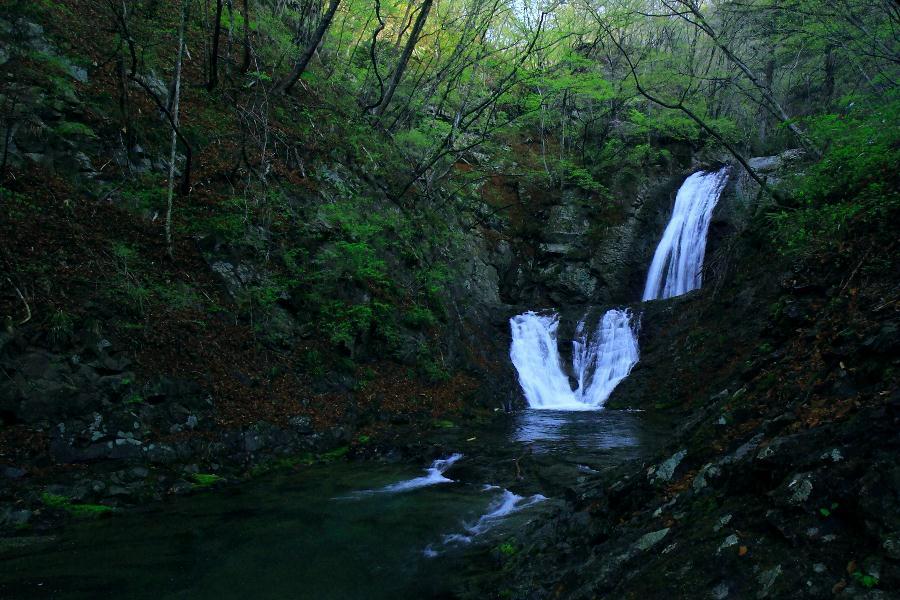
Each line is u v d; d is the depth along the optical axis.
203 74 12.28
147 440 6.69
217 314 8.74
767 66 18.67
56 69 8.96
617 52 22.23
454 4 17.36
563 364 15.96
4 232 6.85
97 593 4.05
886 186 8.64
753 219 13.33
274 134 12.44
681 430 4.53
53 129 8.36
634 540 3.21
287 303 10.01
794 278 9.09
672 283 19.38
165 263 8.61
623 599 2.61
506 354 15.53
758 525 2.53
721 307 12.84
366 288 11.80
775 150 21.05
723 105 22.66
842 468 2.40
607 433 9.88
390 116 17.62
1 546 4.78
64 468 5.91
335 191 12.85
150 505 6.02
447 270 15.23
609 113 23.38
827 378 3.32
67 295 6.93
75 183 8.30
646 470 4.04
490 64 16.45
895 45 11.80
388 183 14.98
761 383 4.02
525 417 11.95
